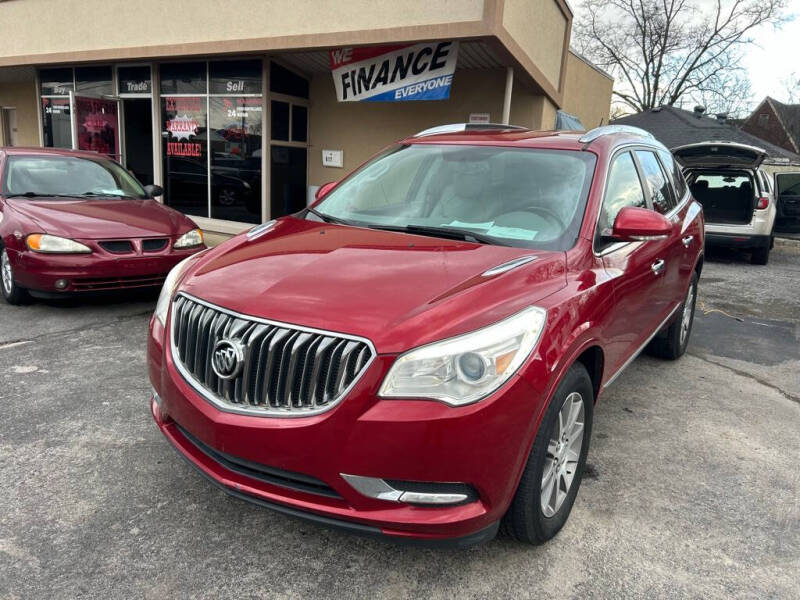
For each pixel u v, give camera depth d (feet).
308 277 8.65
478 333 7.54
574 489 9.67
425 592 8.21
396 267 8.87
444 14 26.04
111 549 8.78
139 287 20.31
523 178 11.42
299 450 7.49
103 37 37.19
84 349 16.88
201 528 9.36
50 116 45.21
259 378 7.85
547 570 8.71
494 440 7.42
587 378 9.37
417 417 7.17
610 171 11.67
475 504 7.62
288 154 36.52
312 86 36.88
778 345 20.74
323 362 7.55
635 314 11.86
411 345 7.34
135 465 11.00
